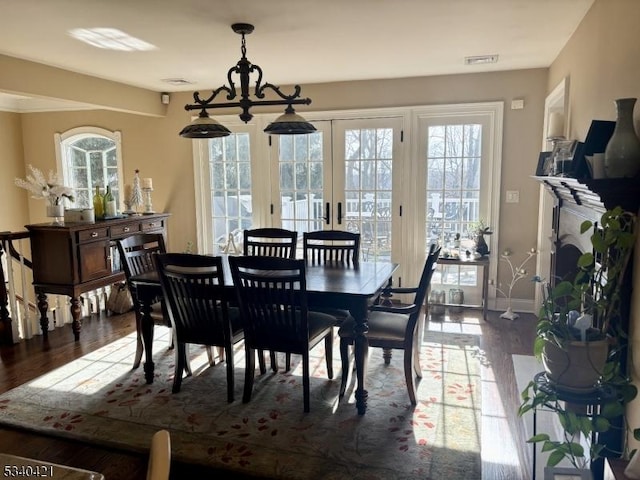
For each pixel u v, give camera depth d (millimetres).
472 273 5359
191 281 3084
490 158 5121
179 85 5590
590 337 2020
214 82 5398
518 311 5184
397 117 5348
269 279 2881
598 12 2838
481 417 2971
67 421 2963
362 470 2463
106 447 2701
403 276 5539
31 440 2785
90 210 4695
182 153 6137
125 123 6289
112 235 4953
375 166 5496
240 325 3336
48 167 6695
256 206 5953
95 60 4324
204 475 2449
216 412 3059
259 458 2572
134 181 5652
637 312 2051
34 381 3537
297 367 3768
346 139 5547
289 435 2787
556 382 2062
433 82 5168
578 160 2408
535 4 2969
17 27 3328
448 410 3057
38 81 4402
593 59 2951
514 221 5125
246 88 3410
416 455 2588
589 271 2158
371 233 5613
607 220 1947
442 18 3217
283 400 3213
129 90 5496
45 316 4531
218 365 3828
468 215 5289
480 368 3689
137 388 3412
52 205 4547
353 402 3170
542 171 3674
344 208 5660
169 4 2895
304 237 4176
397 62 4516
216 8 2977
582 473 2195
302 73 4992
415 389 3342
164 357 3998
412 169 5352
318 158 5668
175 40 3688
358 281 3203
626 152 2037
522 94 4934
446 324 4762
